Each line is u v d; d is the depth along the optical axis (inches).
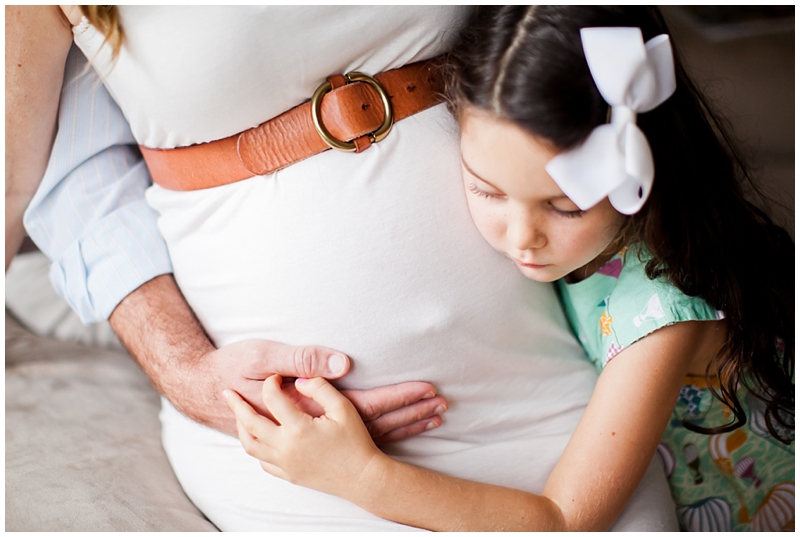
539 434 32.6
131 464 35.6
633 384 28.7
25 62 30.5
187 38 25.7
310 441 27.7
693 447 36.0
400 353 29.5
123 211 36.3
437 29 27.0
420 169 28.1
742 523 37.7
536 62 22.5
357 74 27.3
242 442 29.4
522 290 30.7
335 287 28.5
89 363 44.1
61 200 36.3
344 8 25.7
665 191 25.9
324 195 28.0
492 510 27.9
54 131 34.8
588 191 22.1
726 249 28.3
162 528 31.1
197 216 30.7
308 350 29.1
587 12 23.3
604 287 31.6
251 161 28.4
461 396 31.3
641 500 31.9
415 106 28.0
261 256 29.0
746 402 34.9
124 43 26.8
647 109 22.7
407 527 28.5
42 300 51.3
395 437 31.0
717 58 96.0
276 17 25.3
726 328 29.7
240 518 31.6
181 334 33.7
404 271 28.4
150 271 35.1
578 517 28.3
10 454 34.8
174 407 34.5
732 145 30.2
